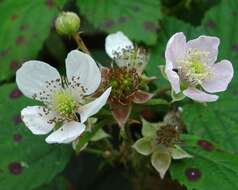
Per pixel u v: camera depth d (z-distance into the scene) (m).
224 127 0.17
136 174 0.19
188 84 0.15
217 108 0.17
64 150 0.16
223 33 0.19
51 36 0.22
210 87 0.15
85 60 0.15
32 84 0.15
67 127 0.15
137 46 0.17
